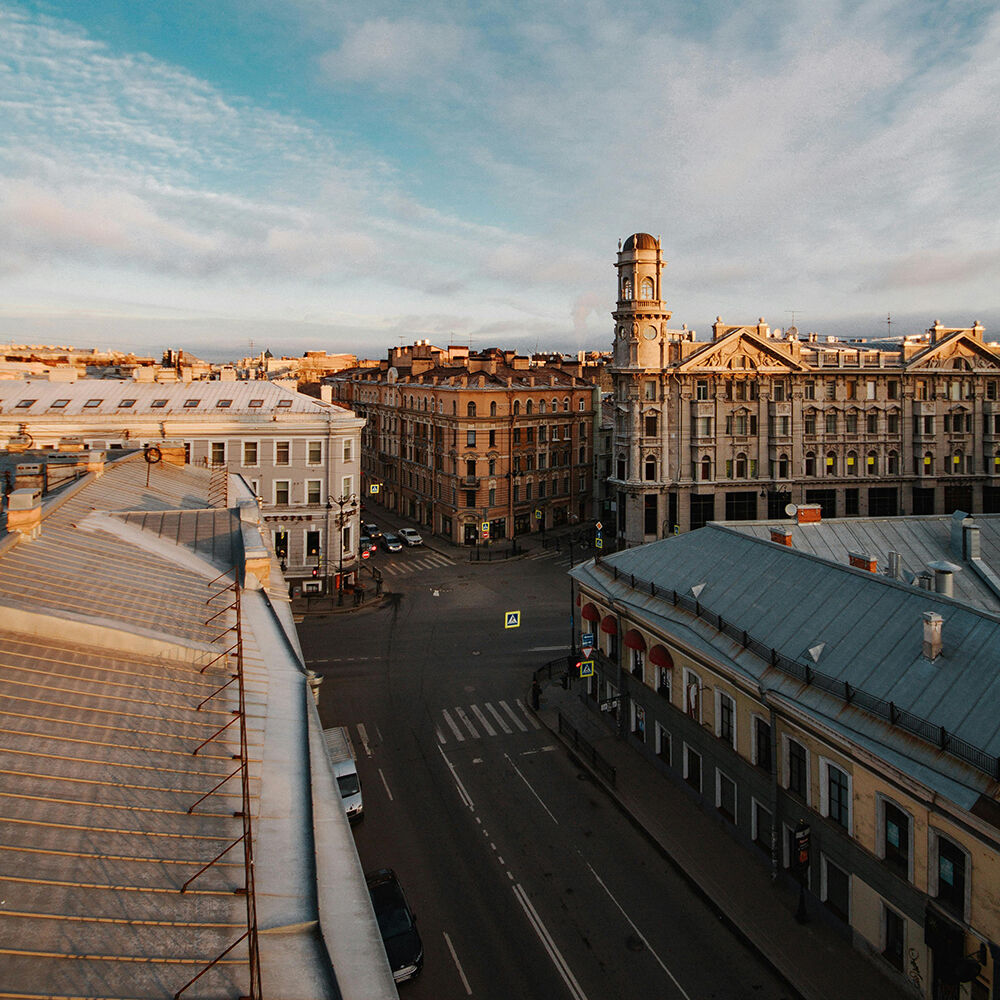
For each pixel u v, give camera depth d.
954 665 20.25
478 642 48.81
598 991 20.09
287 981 8.42
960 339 69.81
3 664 13.21
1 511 24.23
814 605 25.83
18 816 9.74
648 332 64.56
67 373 65.81
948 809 17.75
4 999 7.27
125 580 19.08
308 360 178.38
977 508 70.81
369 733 35.31
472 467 78.00
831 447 68.06
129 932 8.57
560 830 27.55
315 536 61.00
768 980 20.52
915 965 19.17
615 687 34.97
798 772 23.48
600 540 70.25
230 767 12.40
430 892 24.00
